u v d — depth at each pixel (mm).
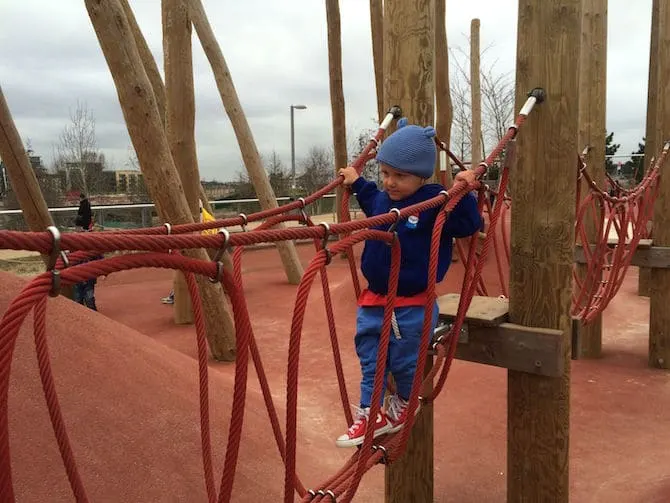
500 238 10383
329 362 6539
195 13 10234
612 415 5059
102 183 24047
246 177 24719
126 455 2979
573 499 3783
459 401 5316
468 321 3111
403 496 3533
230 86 10547
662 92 6352
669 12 6266
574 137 2943
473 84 13023
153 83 9414
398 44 3236
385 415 2479
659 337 6285
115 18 5797
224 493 1571
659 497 3721
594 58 6250
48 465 2654
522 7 2961
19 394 2883
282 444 2217
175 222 6230
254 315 8633
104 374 3400
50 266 1148
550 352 2994
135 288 11172
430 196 2609
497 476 4086
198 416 3637
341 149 12250
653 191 6320
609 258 6602
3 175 21609
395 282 2117
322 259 1719
